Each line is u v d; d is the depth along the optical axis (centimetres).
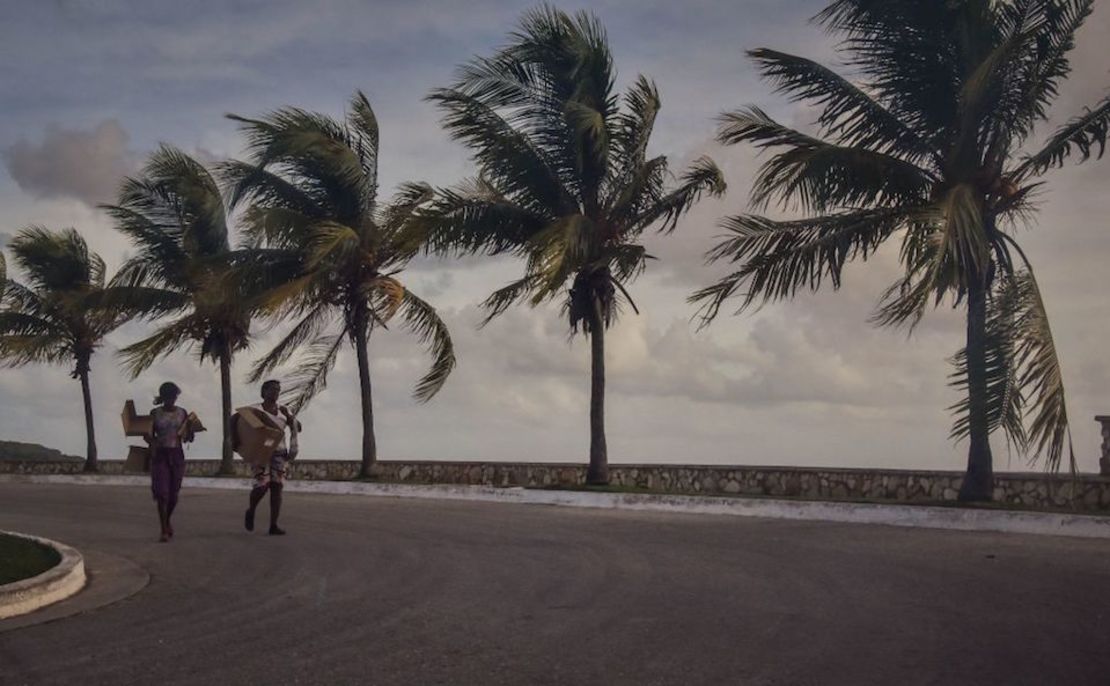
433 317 2609
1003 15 1692
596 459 2227
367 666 696
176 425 1429
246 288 2603
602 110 2227
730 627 797
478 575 1077
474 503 2058
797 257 1677
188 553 1289
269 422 1495
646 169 2138
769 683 637
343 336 2688
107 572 1138
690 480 2277
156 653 744
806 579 1016
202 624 847
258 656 729
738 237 1712
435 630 805
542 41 2173
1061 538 1342
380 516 1742
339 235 2406
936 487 1925
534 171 2212
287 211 2466
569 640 763
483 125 2186
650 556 1201
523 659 709
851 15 1727
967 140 1667
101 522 1697
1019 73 1664
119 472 3425
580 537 1403
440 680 659
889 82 1750
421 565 1155
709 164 2162
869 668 668
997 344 1501
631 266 2177
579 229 2062
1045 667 664
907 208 1658
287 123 2497
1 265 3316
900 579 1007
